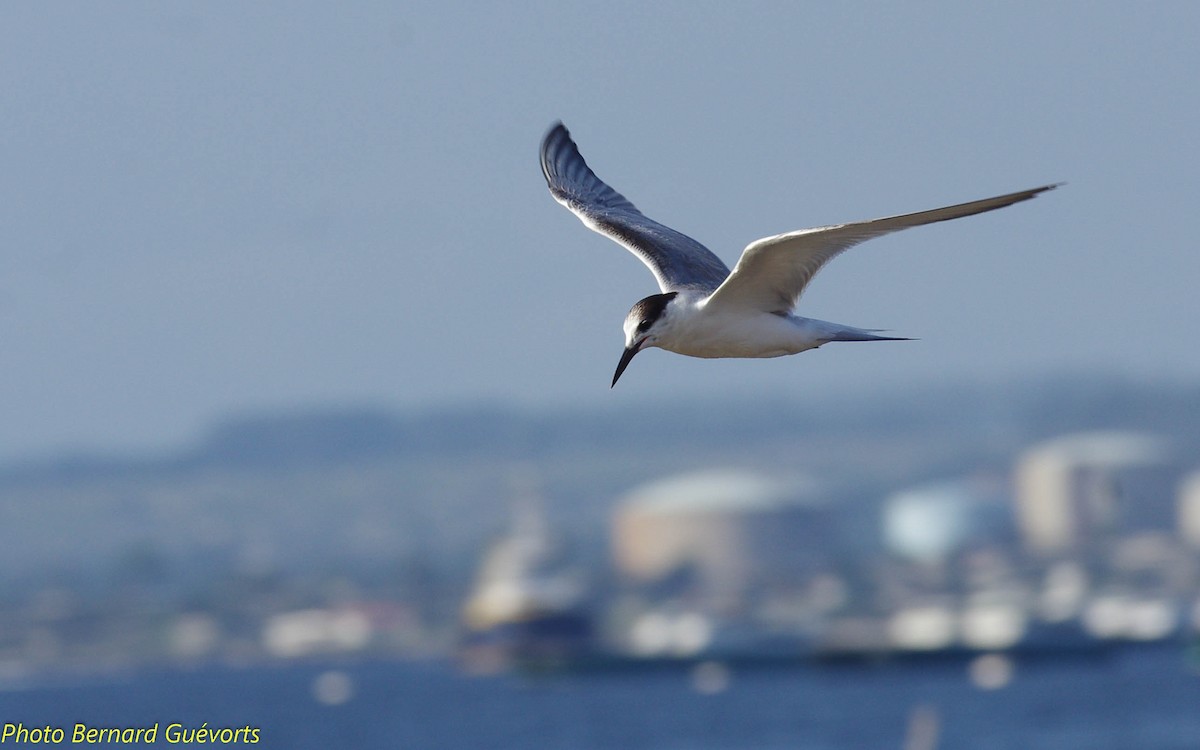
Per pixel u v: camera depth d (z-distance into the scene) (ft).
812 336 57.98
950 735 263.70
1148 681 325.21
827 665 390.83
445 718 341.41
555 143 69.21
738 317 57.82
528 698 374.22
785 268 55.93
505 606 433.89
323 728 340.59
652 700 348.79
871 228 51.39
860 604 597.11
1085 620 401.70
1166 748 236.43
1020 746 248.11
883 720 284.41
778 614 575.79
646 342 58.90
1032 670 367.25
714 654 409.28
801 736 272.31
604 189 68.49
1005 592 601.21
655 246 63.72
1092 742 246.47
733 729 287.69
